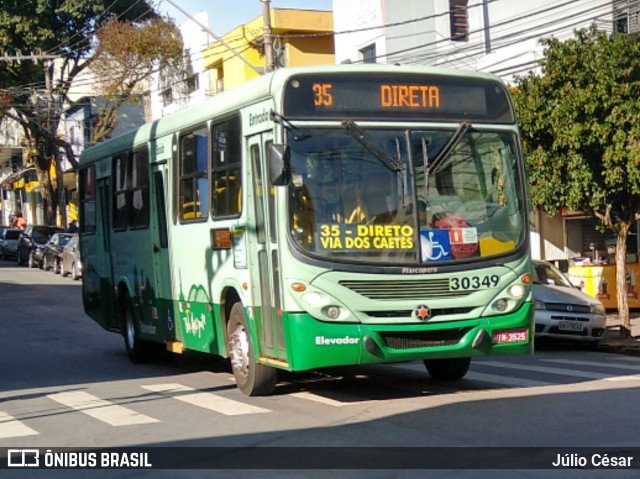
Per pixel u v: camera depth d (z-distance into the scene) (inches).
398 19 1119.0
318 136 377.4
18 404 449.7
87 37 1670.8
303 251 368.5
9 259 1942.7
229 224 429.7
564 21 1063.6
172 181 504.1
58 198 1897.1
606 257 951.0
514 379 476.4
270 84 386.9
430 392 431.8
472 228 388.2
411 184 381.1
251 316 411.8
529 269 398.9
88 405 438.0
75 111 2057.1
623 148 615.8
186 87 1713.8
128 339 606.2
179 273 500.4
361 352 369.4
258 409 398.3
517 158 404.8
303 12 1469.0
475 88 402.3
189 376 532.7
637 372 507.5
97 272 662.5
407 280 374.3
